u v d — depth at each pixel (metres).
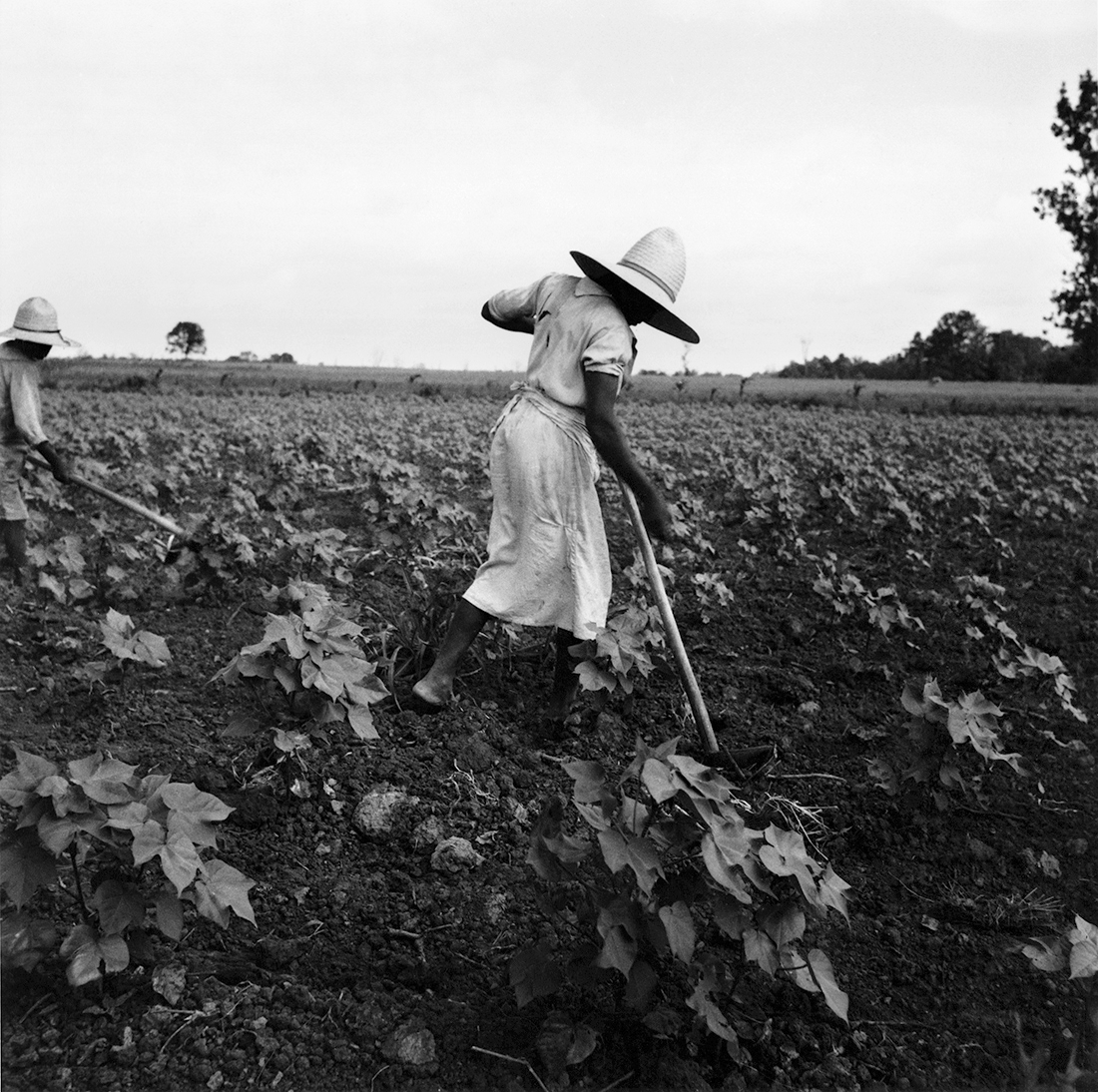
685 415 28.39
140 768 3.44
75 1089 2.14
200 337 134.00
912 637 5.52
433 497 7.12
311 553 5.63
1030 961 2.80
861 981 2.68
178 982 2.43
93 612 5.20
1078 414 34.81
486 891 2.89
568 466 3.57
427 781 3.44
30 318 5.59
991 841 3.41
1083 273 72.94
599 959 2.05
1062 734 4.30
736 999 2.36
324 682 3.01
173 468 10.45
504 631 4.48
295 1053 2.28
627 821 2.14
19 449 5.73
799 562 7.21
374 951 2.64
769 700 4.47
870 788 3.63
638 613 3.79
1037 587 6.96
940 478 12.45
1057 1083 2.36
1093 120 68.56
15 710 3.90
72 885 2.74
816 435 19.34
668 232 3.54
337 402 31.61
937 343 103.56
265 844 3.08
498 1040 2.35
